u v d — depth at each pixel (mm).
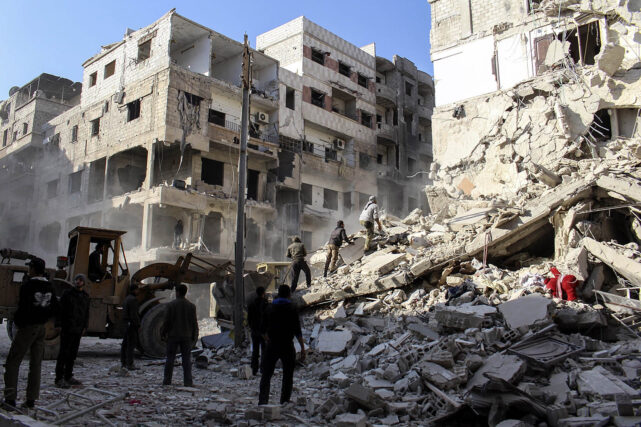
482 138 21344
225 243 29234
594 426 5078
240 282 11523
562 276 9703
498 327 7961
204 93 29141
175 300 8094
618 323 8812
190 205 27266
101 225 30328
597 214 12742
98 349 13750
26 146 39406
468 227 13930
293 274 13695
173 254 25750
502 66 21547
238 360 10664
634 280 10203
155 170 30891
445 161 22375
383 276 12422
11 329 11297
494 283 10477
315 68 37406
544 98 19797
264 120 33312
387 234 15984
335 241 14484
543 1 20781
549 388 6219
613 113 18469
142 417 5738
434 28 24125
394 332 9742
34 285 5996
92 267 11844
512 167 19797
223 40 31328
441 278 11812
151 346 11477
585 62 20875
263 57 33812
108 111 31766
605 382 6074
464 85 22578
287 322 6707
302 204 34375
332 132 38000
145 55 31406
